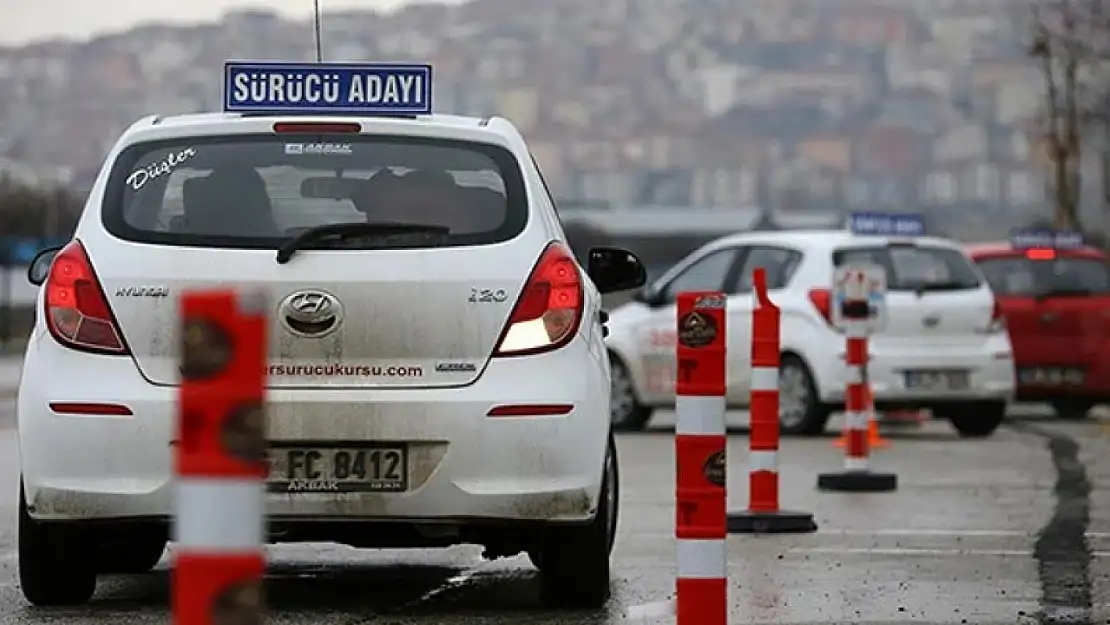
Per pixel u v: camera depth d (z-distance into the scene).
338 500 19.11
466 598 21.72
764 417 28.38
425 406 19.11
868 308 34.56
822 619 20.48
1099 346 54.12
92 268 19.48
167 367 19.31
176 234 19.61
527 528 19.61
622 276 23.97
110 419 19.16
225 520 8.79
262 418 8.85
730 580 23.30
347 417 19.08
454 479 19.16
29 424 19.42
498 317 19.41
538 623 19.97
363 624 19.91
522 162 20.42
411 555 25.70
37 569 20.34
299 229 19.61
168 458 19.16
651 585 22.69
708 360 16.14
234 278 19.31
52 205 159.12
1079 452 43.22
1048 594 22.30
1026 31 85.31
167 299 19.31
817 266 47.28
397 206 19.78
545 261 19.66
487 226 19.78
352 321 19.23
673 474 37.59
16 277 156.88
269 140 20.16
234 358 8.82
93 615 20.17
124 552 23.33
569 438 19.33
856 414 34.44
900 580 23.33
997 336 47.81
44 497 19.34
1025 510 31.11
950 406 48.06
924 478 36.78
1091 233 87.88
